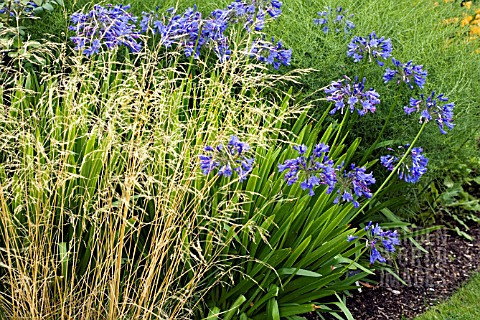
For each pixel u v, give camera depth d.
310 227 3.38
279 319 3.21
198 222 3.23
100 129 2.84
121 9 3.77
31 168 2.84
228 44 3.96
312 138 3.74
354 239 3.22
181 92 3.46
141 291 3.07
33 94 3.50
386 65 4.41
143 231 3.36
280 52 3.95
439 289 4.20
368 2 4.97
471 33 5.61
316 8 4.99
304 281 3.34
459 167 5.25
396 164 3.80
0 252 2.81
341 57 4.32
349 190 3.16
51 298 3.02
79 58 3.19
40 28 4.29
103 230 3.09
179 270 3.25
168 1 4.64
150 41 4.21
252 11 3.91
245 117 3.20
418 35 4.79
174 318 3.01
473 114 4.68
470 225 5.17
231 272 3.29
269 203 3.10
